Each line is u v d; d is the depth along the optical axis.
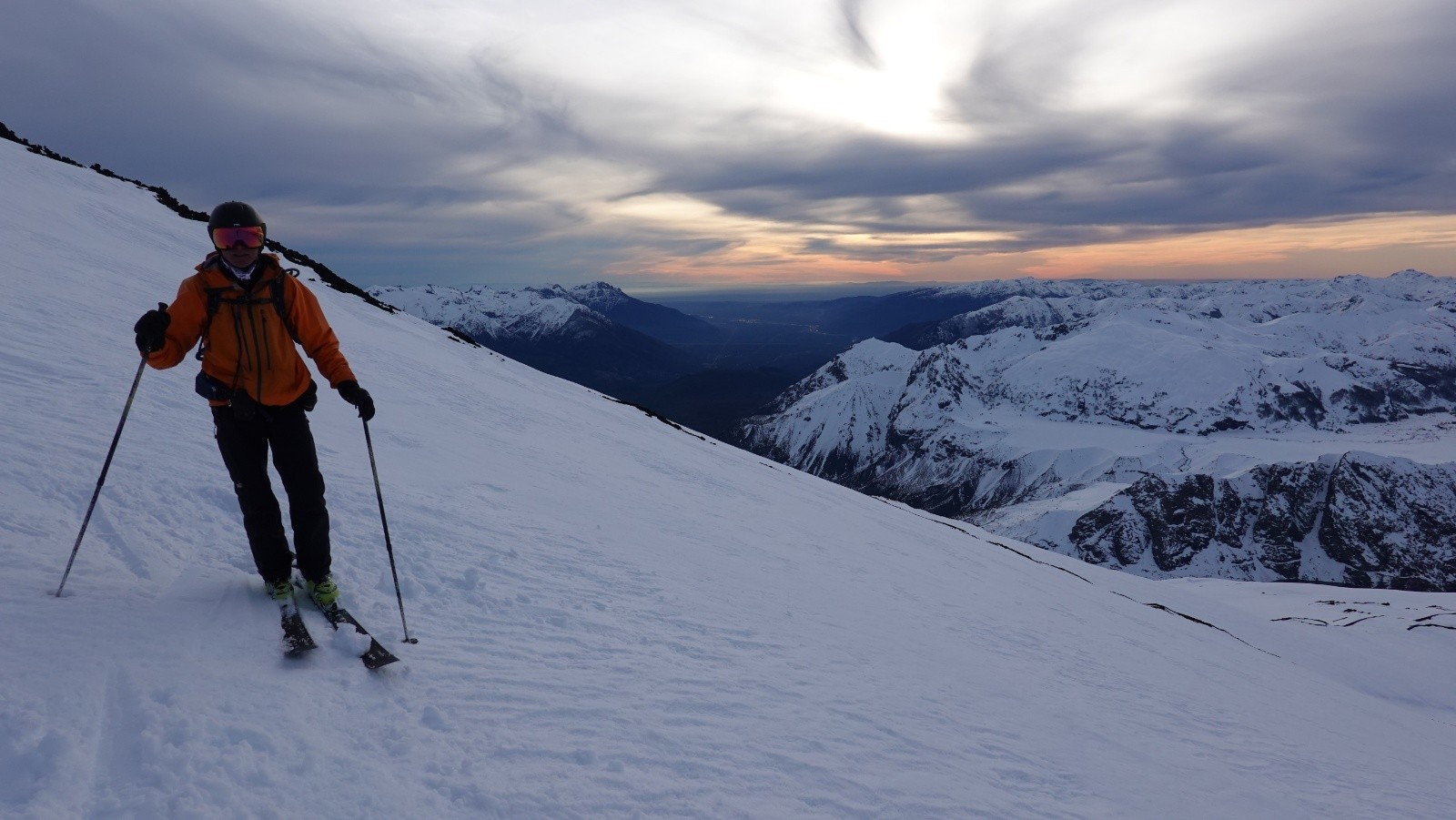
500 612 4.89
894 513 31.94
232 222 3.45
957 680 7.30
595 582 6.27
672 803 3.28
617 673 4.48
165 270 19.02
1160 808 5.62
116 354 8.78
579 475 12.27
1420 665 63.50
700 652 5.38
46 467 4.88
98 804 2.35
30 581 3.51
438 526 6.31
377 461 8.03
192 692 2.98
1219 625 47.94
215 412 3.70
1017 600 16.23
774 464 37.28
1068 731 6.86
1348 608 98.19
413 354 21.77
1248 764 8.05
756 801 3.55
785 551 11.90
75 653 3.04
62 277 12.67
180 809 2.40
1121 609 24.20
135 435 6.11
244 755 2.71
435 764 3.00
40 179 24.66
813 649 6.44
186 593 3.80
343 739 2.99
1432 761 13.42
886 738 4.91
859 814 3.81
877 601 10.41
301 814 2.54
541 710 3.71
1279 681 18.78
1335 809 7.40
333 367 3.87
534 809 2.92
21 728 2.56
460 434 12.24
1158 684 11.29
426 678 3.67
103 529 4.32
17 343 7.80
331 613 3.90
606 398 37.31
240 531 4.90
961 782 4.65
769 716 4.59
